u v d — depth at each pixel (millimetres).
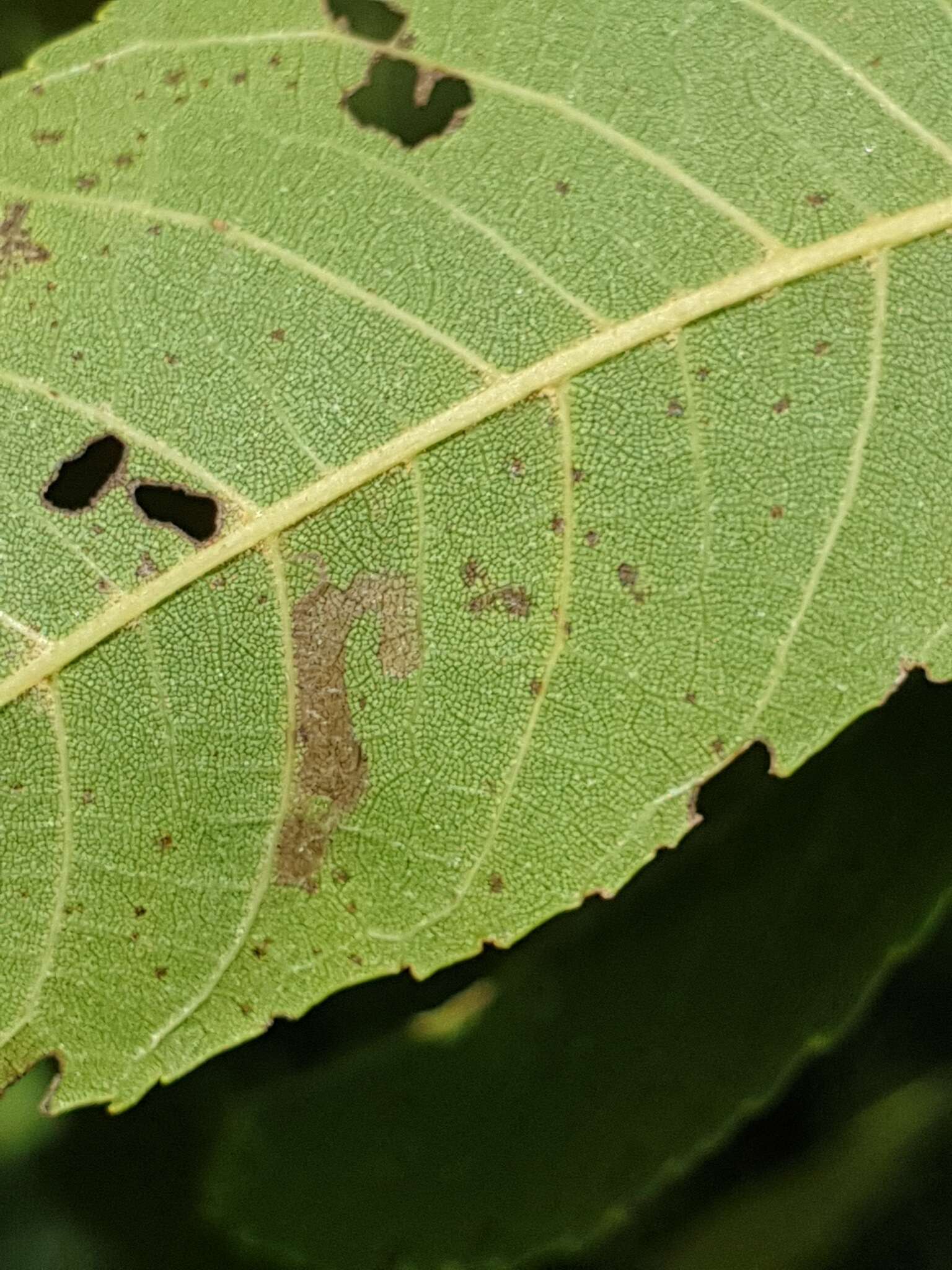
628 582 77
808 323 77
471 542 77
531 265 77
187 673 77
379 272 77
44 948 78
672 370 77
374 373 77
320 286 77
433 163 78
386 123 78
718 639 77
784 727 77
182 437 77
